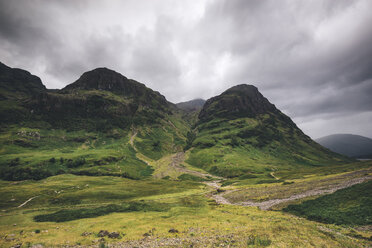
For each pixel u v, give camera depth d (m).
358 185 53.69
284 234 25.52
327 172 131.25
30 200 90.88
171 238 29.27
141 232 34.19
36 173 164.88
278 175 169.12
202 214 50.78
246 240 24.16
